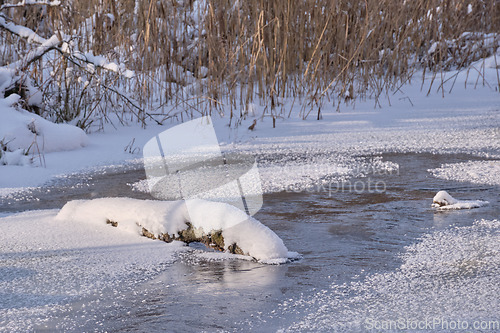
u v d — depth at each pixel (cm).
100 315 403
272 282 462
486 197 730
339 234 590
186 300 427
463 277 462
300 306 414
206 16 1446
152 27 1453
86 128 1296
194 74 1644
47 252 541
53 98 1352
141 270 494
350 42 1577
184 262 516
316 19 1536
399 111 1486
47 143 1102
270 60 1480
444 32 1747
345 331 374
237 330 376
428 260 505
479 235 571
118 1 1457
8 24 1220
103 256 529
